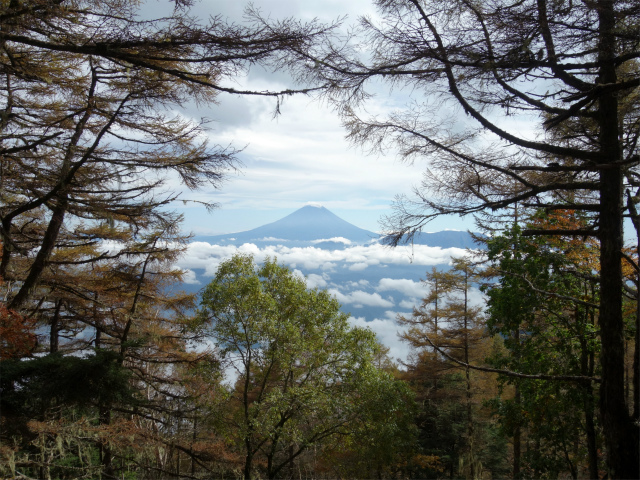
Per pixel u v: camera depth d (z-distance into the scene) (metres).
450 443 18.47
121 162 8.31
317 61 4.66
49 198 7.55
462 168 6.08
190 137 9.12
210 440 13.72
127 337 12.94
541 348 8.34
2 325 6.86
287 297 13.80
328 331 13.92
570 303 8.11
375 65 5.05
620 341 5.57
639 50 4.73
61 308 14.19
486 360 9.08
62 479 6.59
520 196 5.78
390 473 18.05
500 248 7.68
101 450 8.91
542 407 8.04
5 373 6.13
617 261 5.62
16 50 6.95
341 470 14.43
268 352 12.82
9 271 9.52
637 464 5.29
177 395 13.48
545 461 8.16
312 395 12.12
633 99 6.02
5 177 7.64
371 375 13.29
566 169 5.47
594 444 7.73
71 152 7.75
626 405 5.47
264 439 12.59
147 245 11.91
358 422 12.84
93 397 6.94
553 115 6.54
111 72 8.13
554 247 7.95
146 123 9.05
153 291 14.03
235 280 13.02
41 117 8.46
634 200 6.13
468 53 4.84
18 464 5.56
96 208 8.03
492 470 17.34
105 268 13.47
